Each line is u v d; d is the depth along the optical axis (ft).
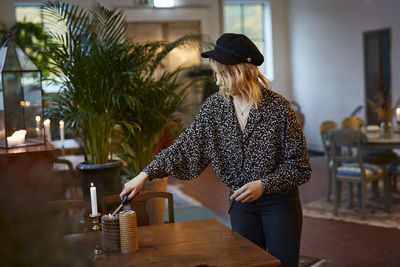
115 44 8.97
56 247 1.52
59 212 1.67
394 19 22.89
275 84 31.27
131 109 9.39
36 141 8.01
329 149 15.57
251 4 31.01
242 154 5.62
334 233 12.19
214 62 5.38
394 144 13.74
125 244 4.83
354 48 25.62
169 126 10.61
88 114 9.04
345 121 18.80
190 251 4.88
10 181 1.54
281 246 5.60
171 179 21.13
